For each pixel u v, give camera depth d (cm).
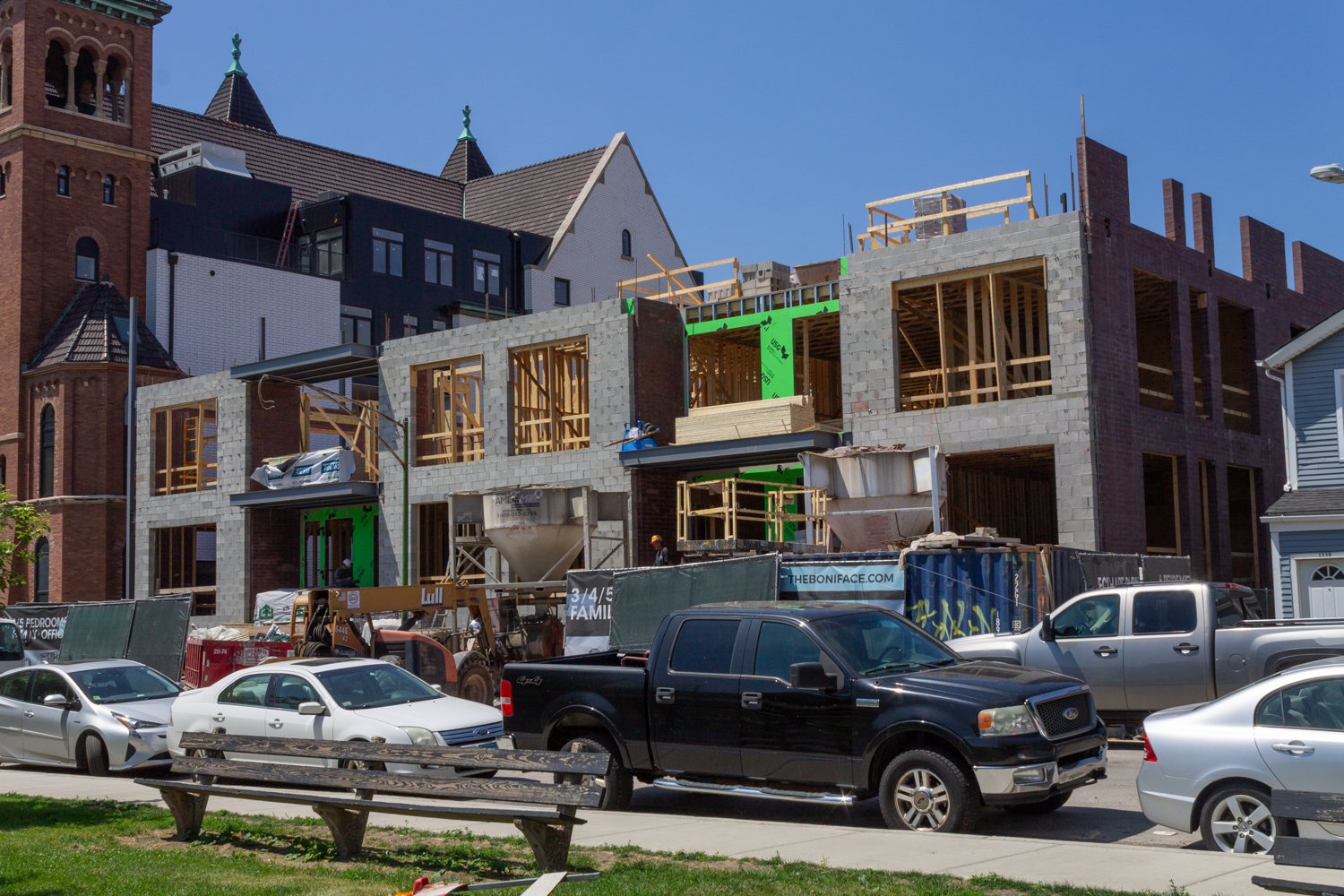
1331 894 657
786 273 3578
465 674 2500
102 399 4650
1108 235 2736
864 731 1125
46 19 4831
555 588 2966
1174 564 2686
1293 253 3797
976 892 820
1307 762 933
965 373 3512
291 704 1584
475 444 3700
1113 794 1336
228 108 6781
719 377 3566
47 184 4809
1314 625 1562
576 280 6300
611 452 3234
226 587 4166
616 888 854
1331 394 2627
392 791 986
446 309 5881
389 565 3716
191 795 1145
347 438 4038
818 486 2530
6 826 1227
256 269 5216
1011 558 2014
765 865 931
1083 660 1642
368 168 6556
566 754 908
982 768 1058
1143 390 2886
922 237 3309
